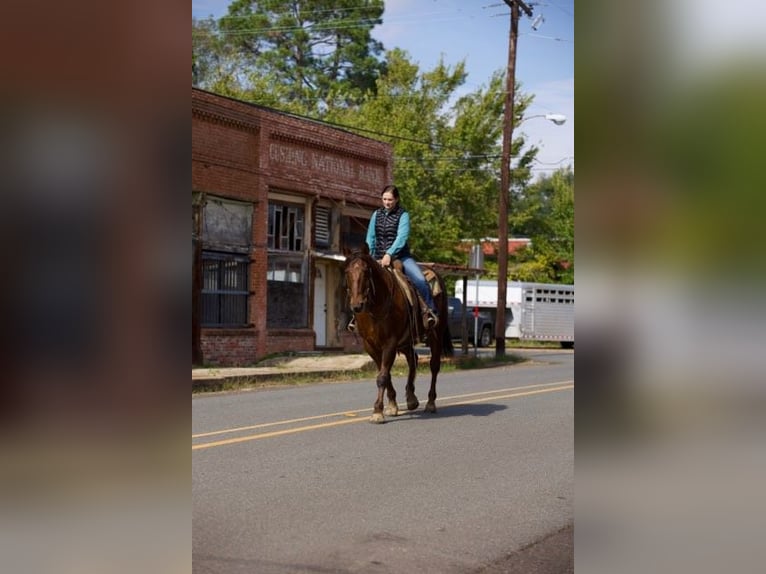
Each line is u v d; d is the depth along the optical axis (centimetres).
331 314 2220
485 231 3953
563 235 4544
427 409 1084
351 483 654
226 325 1883
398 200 1027
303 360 1956
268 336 1977
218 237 1859
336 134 2198
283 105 4719
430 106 3831
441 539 507
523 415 1064
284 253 2056
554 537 516
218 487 629
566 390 1430
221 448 796
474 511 576
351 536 505
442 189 3766
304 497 604
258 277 1947
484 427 955
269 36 5606
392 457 765
